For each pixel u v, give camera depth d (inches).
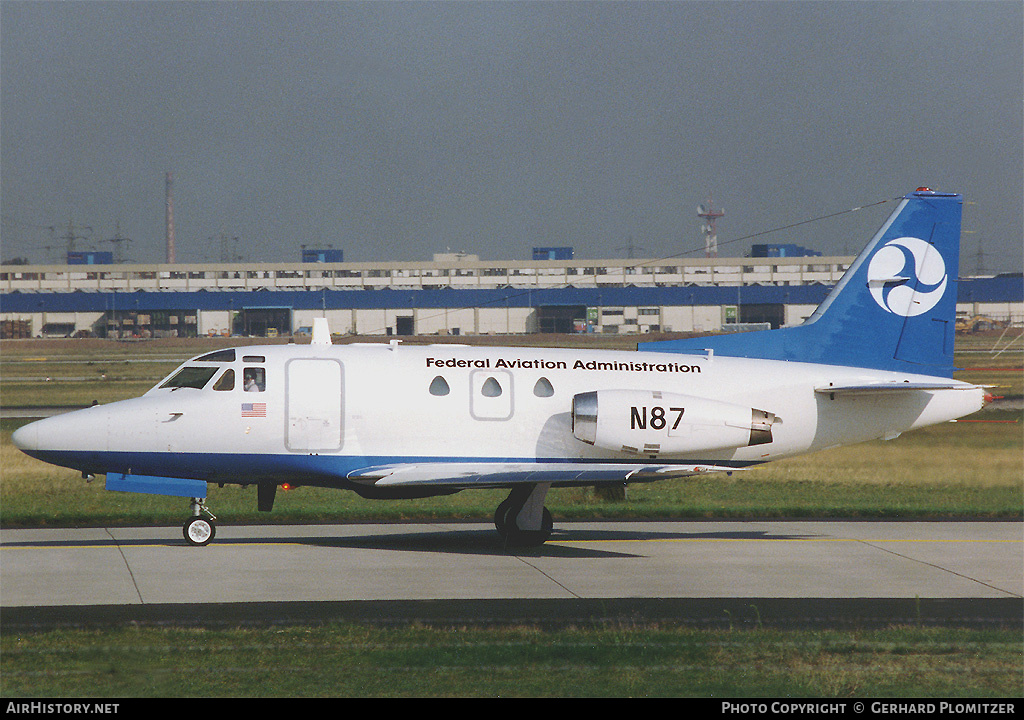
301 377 3019.2
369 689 1647.4
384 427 3046.3
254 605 2217.0
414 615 2145.7
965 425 6225.4
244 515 3572.8
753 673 1764.3
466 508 3826.3
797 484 4495.6
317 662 1784.0
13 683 1665.8
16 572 2554.1
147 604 2215.8
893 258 3523.6
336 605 2230.6
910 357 3535.9
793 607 2278.5
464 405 3090.6
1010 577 2647.6
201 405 2957.7
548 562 2795.3
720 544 3132.4
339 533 3287.4
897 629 2076.8
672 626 2070.6
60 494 4033.0
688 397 3181.6
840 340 3501.5
